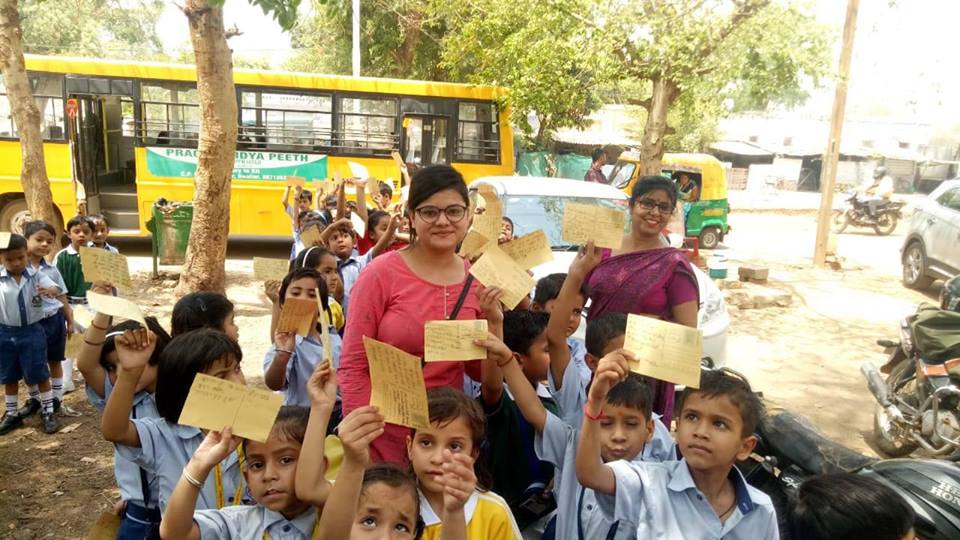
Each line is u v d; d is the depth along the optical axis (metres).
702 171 15.88
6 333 5.31
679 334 1.97
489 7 13.78
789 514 2.17
